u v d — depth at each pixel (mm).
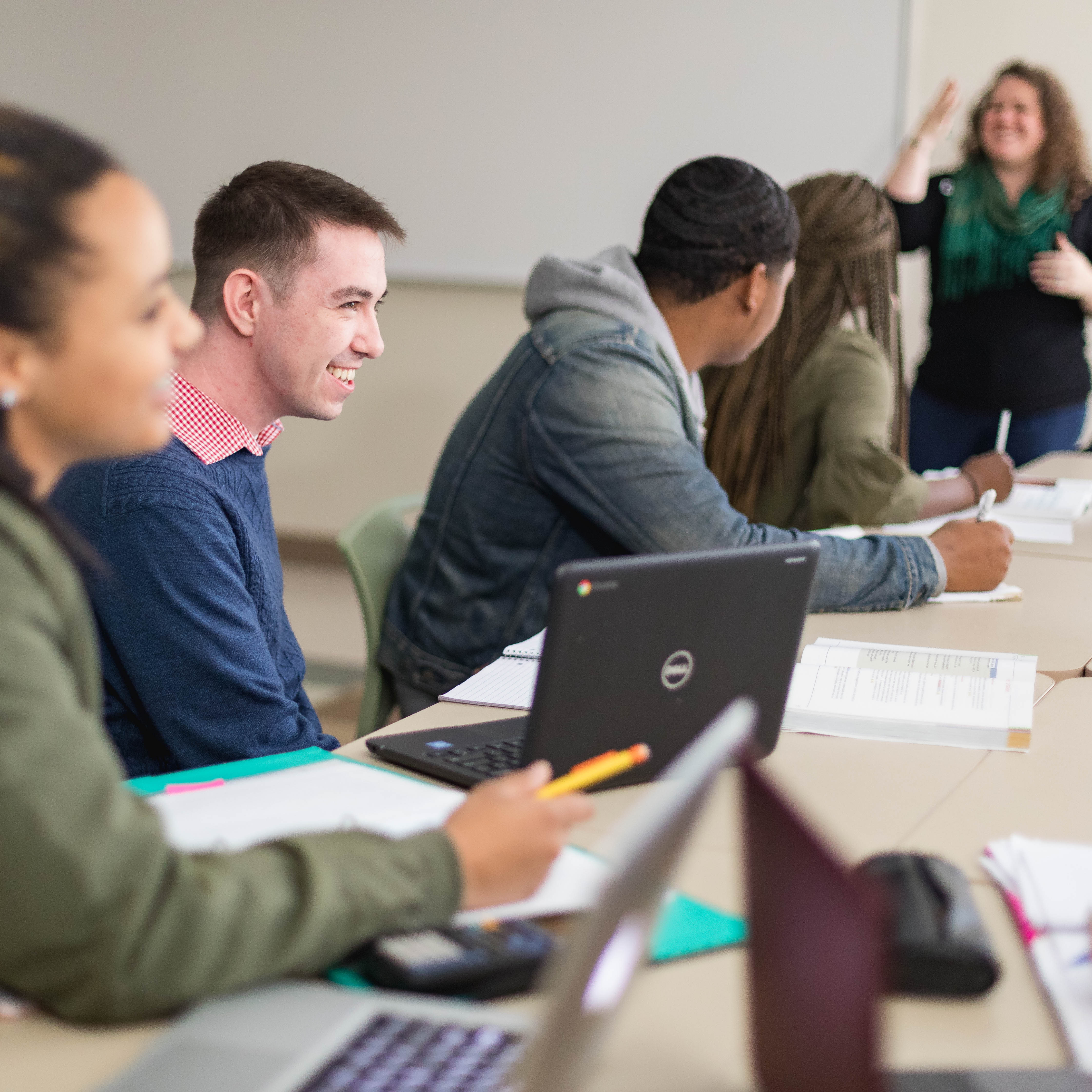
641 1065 631
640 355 1631
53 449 680
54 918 597
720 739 500
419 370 3975
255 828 842
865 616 1560
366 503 4129
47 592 640
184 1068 594
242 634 1286
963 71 3529
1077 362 3297
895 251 2195
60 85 4180
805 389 2117
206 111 4027
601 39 3580
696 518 1582
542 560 1688
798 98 3457
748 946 566
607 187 3662
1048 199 3166
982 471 2170
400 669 1767
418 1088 575
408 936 708
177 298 720
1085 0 3381
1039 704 1248
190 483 1283
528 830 746
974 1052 649
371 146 3871
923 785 1026
